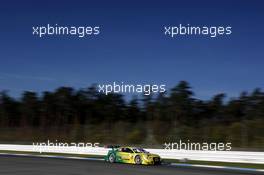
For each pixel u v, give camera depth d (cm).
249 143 3469
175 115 6656
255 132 3669
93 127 4447
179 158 2823
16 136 4606
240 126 3822
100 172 1936
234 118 6694
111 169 2098
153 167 2252
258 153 2438
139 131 4069
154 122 4247
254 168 2280
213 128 3909
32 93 7825
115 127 4319
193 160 2839
